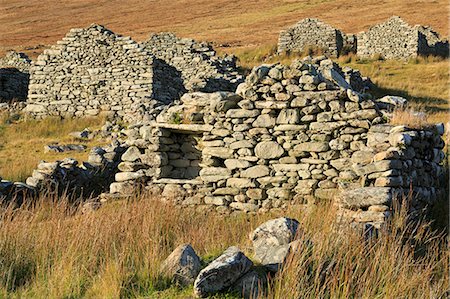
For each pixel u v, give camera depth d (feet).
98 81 89.04
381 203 26.48
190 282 20.42
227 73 98.94
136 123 41.81
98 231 25.76
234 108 37.83
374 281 19.70
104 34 89.45
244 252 22.29
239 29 220.84
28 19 281.33
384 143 32.58
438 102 85.05
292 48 138.31
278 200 35.76
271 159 36.45
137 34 224.53
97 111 88.53
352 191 27.48
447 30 182.39
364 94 37.70
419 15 212.84
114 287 19.85
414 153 32.71
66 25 261.65
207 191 37.47
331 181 34.94
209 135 37.91
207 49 100.27
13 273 22.94
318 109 35.65
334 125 35.17
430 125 36.24
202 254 23.76
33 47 203.92
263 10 259.60
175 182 38.70
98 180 47.42
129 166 40.29
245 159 36.91
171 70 95.25
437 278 21.76
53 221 27.68
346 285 19.19
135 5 302.66
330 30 135.64
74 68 90.22
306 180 35.50
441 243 25.32
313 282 19.53
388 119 34.94
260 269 20.44
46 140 72.84
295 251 20.13
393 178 29.07
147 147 40.19
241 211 36.42
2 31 253.65
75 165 45.01
